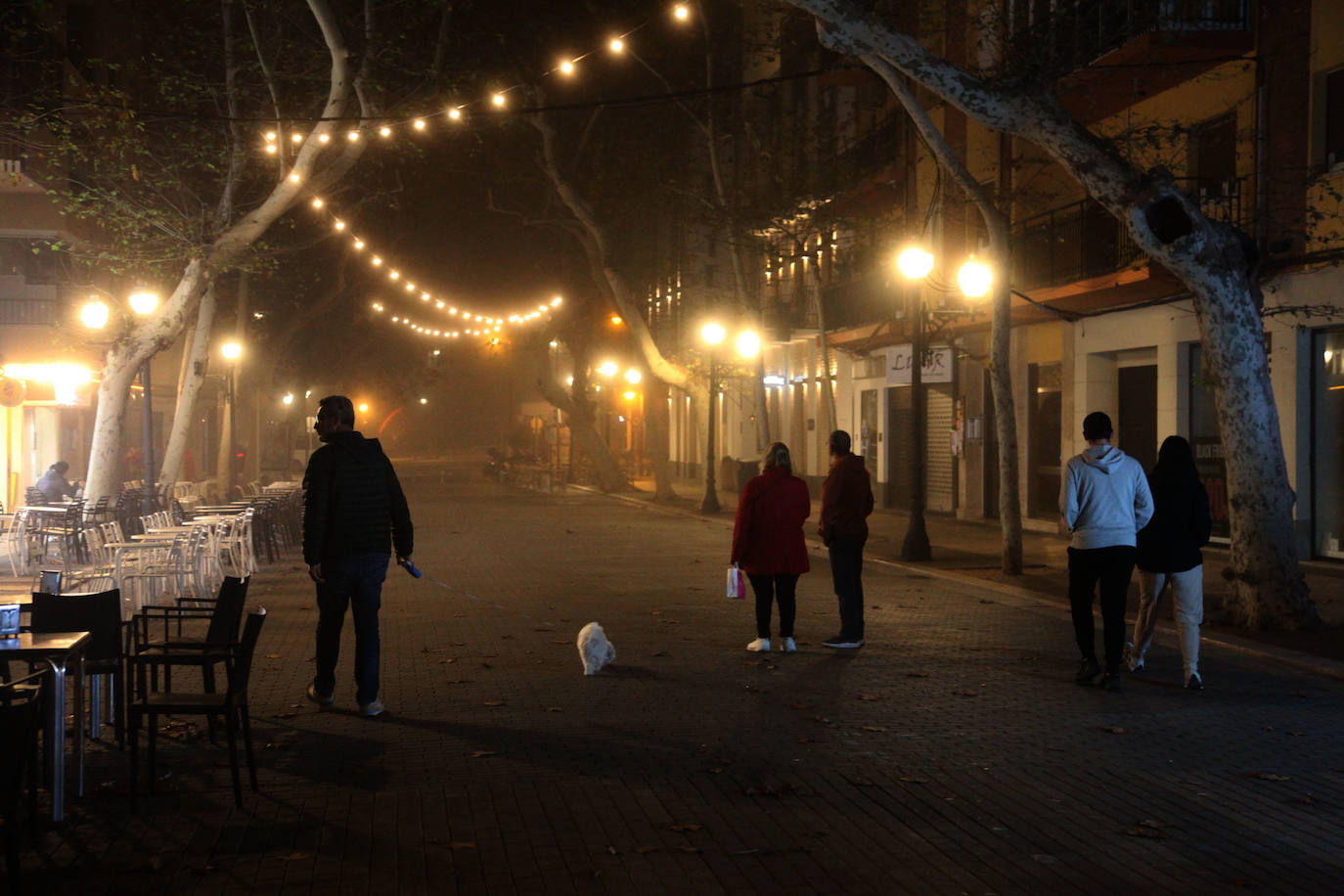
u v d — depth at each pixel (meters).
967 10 22.72
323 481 7.97
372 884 4.92
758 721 7.89
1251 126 17.53
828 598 14.39
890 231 26.66
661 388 50.56
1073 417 22.89
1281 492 11.65
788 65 33.94
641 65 31.80
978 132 25.25
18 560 17.44
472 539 22.69
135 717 5.99
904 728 7.71
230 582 7.26
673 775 6.58
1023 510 24.91
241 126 20.22
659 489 33.56
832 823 5.76
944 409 28.72
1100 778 6.57
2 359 22.59
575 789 6.29
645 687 9.02
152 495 19.20
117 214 18.94
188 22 20.95
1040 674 9.56
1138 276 18.42
